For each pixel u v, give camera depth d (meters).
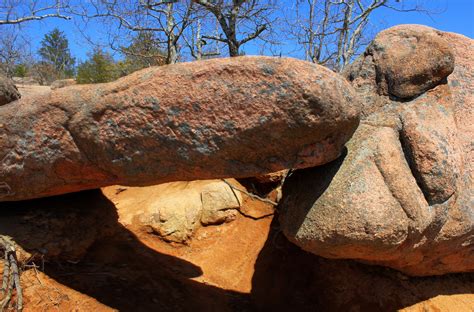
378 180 2.39
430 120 2.69
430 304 3.10
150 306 2.98
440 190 2.57
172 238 4.68
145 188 5.80
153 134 2.35
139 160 2.48
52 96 2.59
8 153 2.80
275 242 4.38
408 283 3.25
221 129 2.22
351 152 2.55
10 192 3.00
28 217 3.15
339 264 3.48
